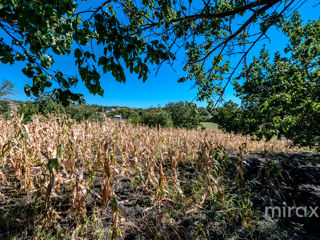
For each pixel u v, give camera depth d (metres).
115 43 1.16
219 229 1.93
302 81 2.73
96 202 2.39
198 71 3.26
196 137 6.17
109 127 4.40
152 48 1.35
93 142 4.64
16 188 2.53
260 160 4.92
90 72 1.19
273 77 3.46
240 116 4.28
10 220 1.85
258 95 3.66
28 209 2.09
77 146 3.44
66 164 2.53
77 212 1.92
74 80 1.46
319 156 5.50
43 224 1.72
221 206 2.26
